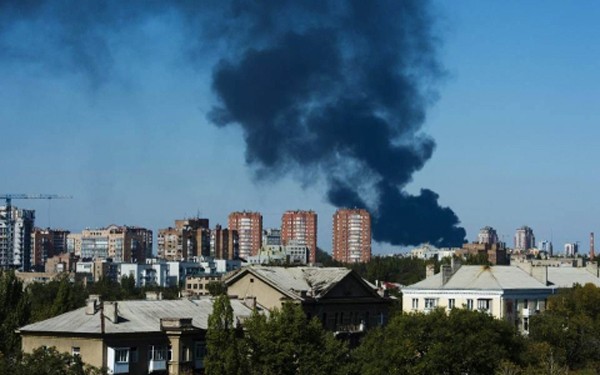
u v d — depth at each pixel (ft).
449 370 479.00
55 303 621.72
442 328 483.10
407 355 473.67
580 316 561.02
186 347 474.90
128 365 449.06
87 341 443.73
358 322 611.88
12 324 560.20
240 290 590.55
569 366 552.82
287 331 450.71
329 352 456.86
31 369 365.20
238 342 437.99
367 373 474.08
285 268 609.83
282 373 448.24
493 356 479.41
